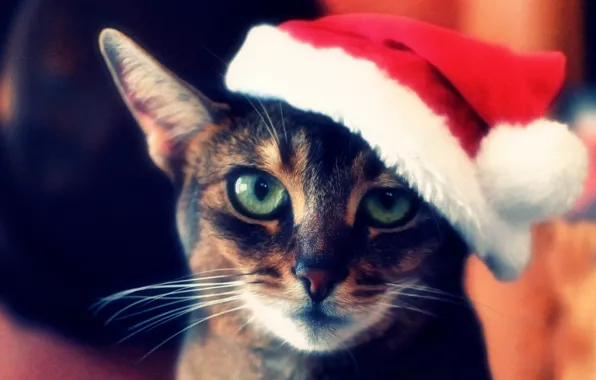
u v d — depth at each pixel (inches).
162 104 11.9
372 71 10.2
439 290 12.2
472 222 10.6
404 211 11.7
